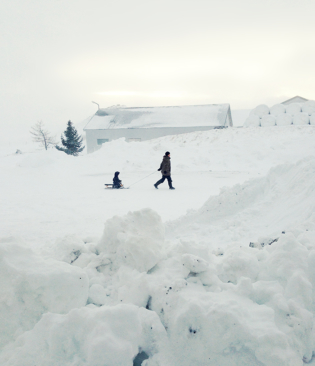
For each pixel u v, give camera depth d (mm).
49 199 10414
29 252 2660
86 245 3596
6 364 1884
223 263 2949
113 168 19578
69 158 22094
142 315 2250
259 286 2545
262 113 30641
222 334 2029
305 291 2346
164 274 2805
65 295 2443
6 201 10078
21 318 2312
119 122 38656
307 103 29938
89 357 1807
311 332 2160
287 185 5922
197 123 36281
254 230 4930
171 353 2104
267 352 1910
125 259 3080
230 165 18344
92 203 9516
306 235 3359
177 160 19938
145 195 10820
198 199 9805
